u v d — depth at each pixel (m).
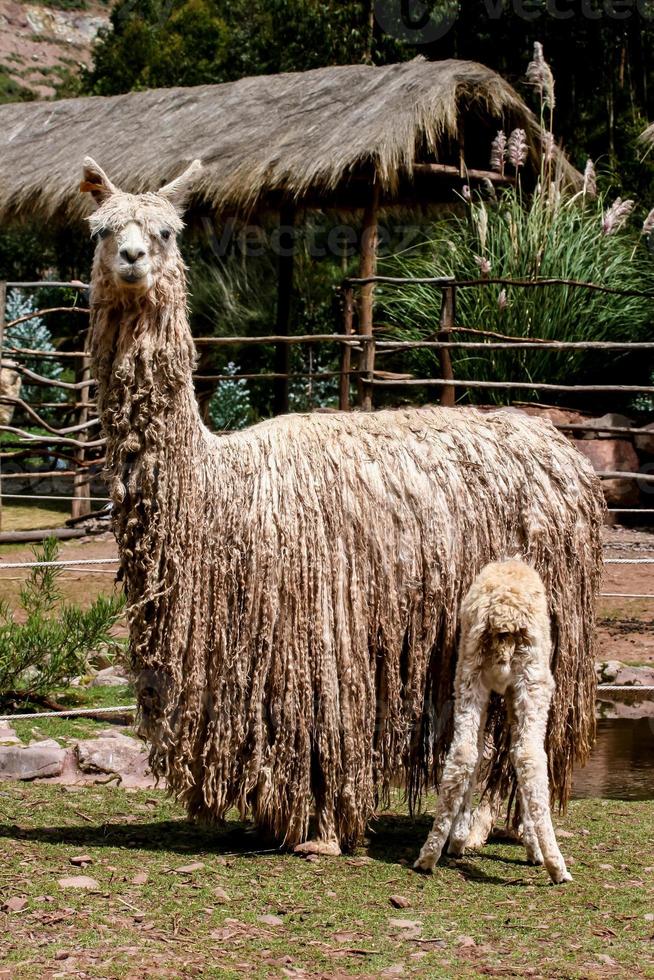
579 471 4.72
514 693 4.10
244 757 4.27
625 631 8.27
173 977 3.12
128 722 6.03
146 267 4.17
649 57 20.39
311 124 11.90
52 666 6.41
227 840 4.49
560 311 13.14
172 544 4.24
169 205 4.36
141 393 4.24
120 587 9.01
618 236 14.46
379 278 10.88
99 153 13.24
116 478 4.29
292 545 4.31
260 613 4.28
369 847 4.48
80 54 42.00
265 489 4.37
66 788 5.14
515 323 13.22
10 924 3.44
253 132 12.21
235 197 11.66
